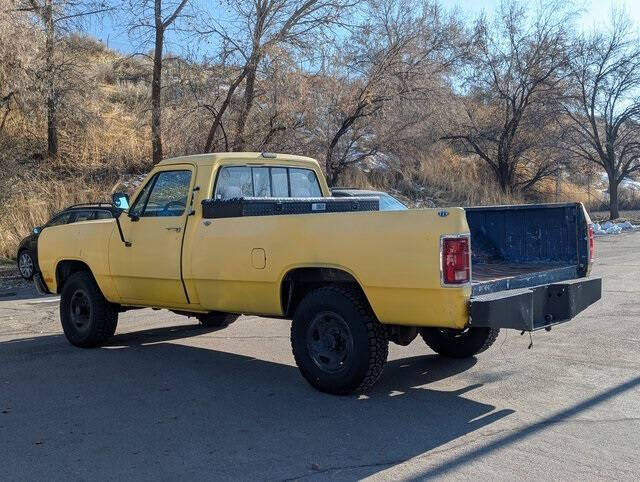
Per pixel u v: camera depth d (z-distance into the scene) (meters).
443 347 7.35
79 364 7.34
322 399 5.96
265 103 20.83
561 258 6.93
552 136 33.69
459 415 5.49
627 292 11.57
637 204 46.19
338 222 5.77
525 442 4.86
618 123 34.62
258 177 7.59
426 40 24.38
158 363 7.36
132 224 7.45
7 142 21.80
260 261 6.24
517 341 8.15
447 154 34.41
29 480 4.30
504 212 7.30
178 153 20.58
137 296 7.58
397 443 4.88
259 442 4.93
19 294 13.91
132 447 4.85
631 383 6.29
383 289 5.52
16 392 6.26
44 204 19.34
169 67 20.45
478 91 33.19
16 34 20.11
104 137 24.16
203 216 6.86
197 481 4.26
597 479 4.23
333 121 23.50
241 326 9.52
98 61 31.27
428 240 5.28
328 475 4.33
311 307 6.05
